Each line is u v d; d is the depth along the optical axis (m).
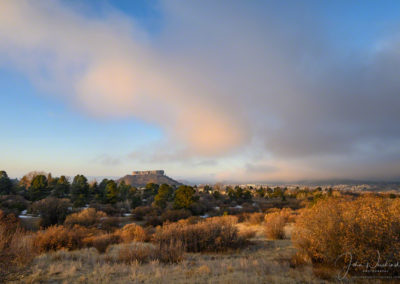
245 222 26.75
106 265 7.71
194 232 11.92
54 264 7.59
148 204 57.12
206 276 6.44
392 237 6.06
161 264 8.05
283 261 8.19
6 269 6.65
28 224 27.56
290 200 67.06
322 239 7.25
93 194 70.69
